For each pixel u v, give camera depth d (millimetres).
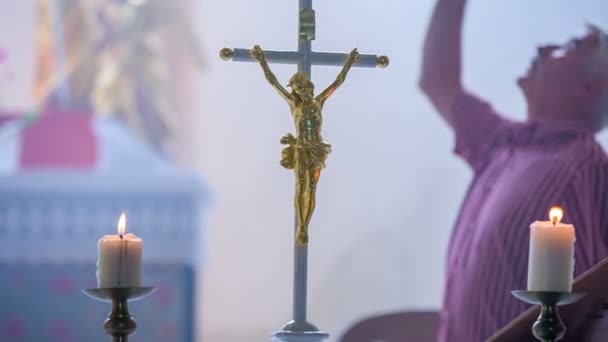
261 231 6102
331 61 2463
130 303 5949
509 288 4574
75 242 6008
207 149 6145
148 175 6074
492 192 4762
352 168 5965
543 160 4629
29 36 6156
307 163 2334
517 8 5684
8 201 5977
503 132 4973
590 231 4434
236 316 6039
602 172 4523
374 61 2438
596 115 4746
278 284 6082
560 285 2115
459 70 5680
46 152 6059
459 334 4719
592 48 4805
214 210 6090
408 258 5934
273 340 2340
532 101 4844
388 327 5648
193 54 6195
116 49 6184
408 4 5961
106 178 6039
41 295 5988
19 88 6125
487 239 4641
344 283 5938
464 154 5121
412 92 5938
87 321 6012
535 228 2143
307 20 2443
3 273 5965
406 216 5949
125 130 6145
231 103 6188
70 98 6137
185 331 6000
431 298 5922
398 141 5965
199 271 6039
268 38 6227
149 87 6172
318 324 5934
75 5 6164
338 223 5961
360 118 5977
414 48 5949
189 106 6184
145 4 6199
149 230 6027
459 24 5695
